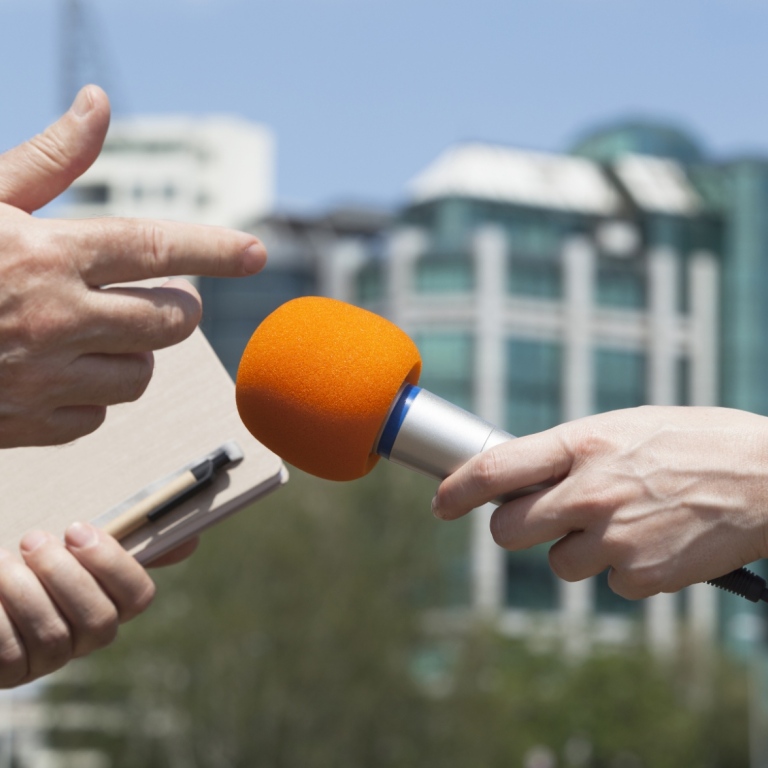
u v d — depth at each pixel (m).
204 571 27.92
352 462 2.12
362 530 30.66
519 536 2.04
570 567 2.05
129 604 2.29
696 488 1.99
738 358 73.38
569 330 67.25
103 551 2.24
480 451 2.08
